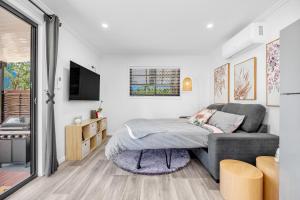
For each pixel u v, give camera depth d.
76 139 3.10
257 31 2.56
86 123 3.37
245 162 2.12
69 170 2.66
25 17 2.24
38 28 2.46
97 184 2.22
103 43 4.06
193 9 2.49
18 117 3.29
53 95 2.56
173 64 5.07
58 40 2.75
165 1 2.29
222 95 3.99
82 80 3.61
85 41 3.87
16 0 2.02
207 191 2.07
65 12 2.59
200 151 2.86
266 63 2.56
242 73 3.20
